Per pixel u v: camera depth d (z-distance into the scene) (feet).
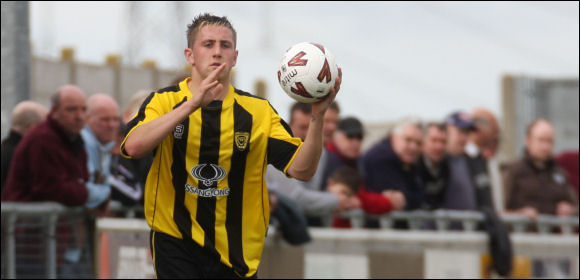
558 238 97.60
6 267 73.97
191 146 52.90
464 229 94.53
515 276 95.04
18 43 87.15
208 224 53.88
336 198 86.89
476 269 93.30
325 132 91.09
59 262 76.33
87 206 77.87
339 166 90.07
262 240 55.98
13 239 74.33
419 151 91.91
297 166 53.01
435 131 93.91
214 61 52.24
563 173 104.83
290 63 51.42
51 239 75.41
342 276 88.48
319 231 87.71
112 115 81.92
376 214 89.51
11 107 86.53
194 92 53.72
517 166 103.24
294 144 53.93
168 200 53.83
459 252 92.63
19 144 75.20
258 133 53.98
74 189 75.10
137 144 48.65
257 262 55.88
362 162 93.50
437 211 93.61
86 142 79.77
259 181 54.90
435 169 94.32
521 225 99.09
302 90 50.98
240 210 54.65
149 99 53.16
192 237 53.52
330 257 88.12
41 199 74.84
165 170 53.62
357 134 90.84
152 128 48.44
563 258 97.60
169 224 53.78
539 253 96.43
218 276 54.80
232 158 53.57
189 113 48.26
